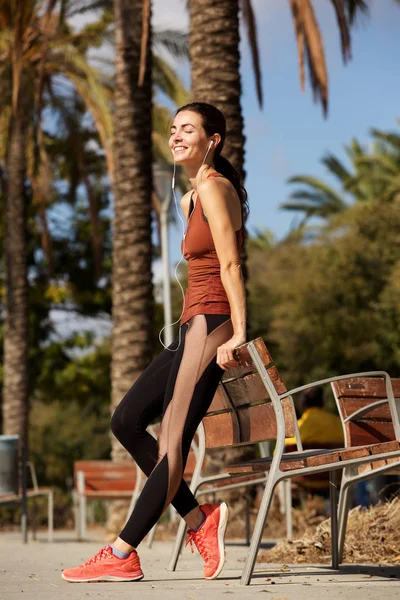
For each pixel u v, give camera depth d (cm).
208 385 457
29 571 580
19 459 1125
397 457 491
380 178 4344
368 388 546
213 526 470
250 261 4375
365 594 397
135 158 1549
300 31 1430
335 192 4744
